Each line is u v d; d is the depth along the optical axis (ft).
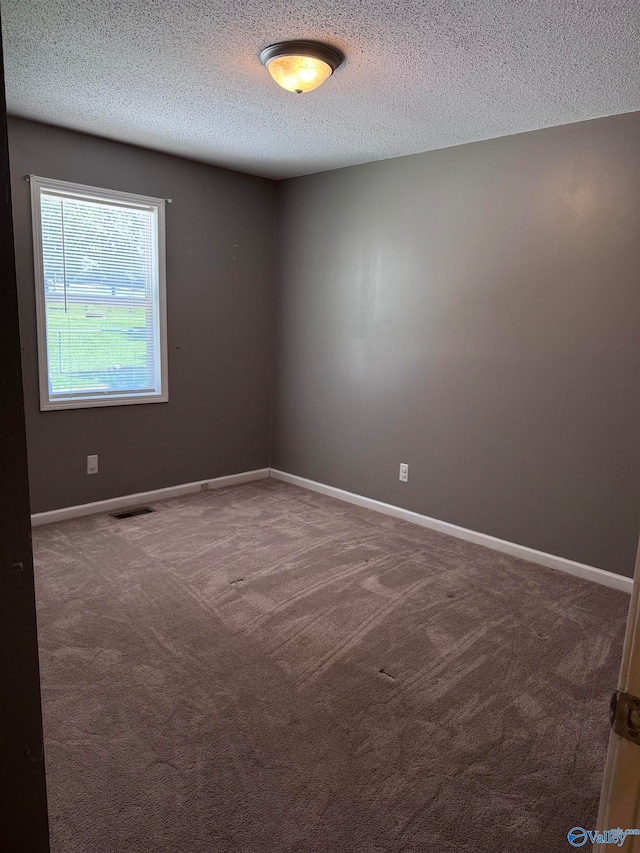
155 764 5.73
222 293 14.44
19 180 10.83
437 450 12.37
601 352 9.77
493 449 11.41
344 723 6.40
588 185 9.66
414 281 12.37
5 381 2.56
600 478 9.98
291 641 7.98
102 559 10.46
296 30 6.99
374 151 12.09
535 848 4.94
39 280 11.32
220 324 14.53
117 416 12.97
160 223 12.92
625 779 2.24
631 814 2.24
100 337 12.55
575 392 10.15
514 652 7.87
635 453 9.54
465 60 7.60
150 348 13.46
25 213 10.99
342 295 13.89
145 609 8.74
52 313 11.76
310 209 14.39
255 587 9.55
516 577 10.25
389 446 13.30
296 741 6.11
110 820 5.08
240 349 15.10
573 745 6.16
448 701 6.82
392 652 7.80
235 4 6.42
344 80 8.41
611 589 9.87
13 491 2.65
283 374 15.66
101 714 6.43
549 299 10.32
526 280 10.60
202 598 9.14
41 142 10.98
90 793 5.36
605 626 8.60
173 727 6.26
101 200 11.97
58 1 6.40
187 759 5.81
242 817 5.15
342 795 5.43
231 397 15.11
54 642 7.80
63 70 8.35
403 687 7.06
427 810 5.30
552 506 10.64
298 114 9.97
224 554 10.85
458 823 5.16
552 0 6.06
